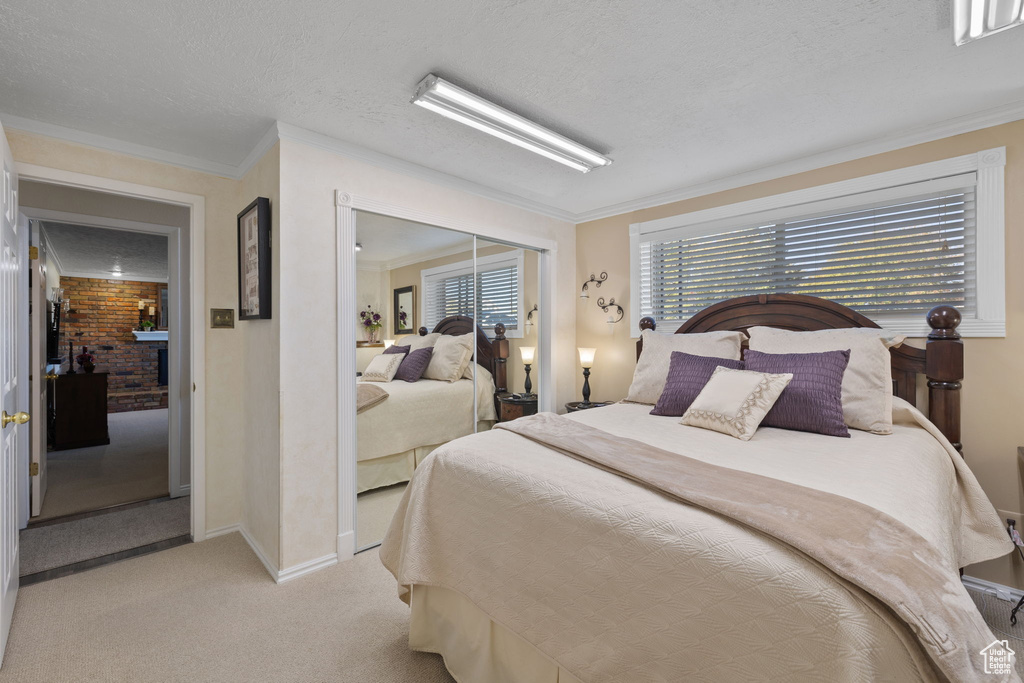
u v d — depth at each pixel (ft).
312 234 8.14
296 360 7.93
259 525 8.68
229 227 9.71
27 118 7.45
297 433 7.93
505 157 9.25
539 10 5.15
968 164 7.63
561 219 13.21
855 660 2.80
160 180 8.87
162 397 27.71
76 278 25.75
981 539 6.47
